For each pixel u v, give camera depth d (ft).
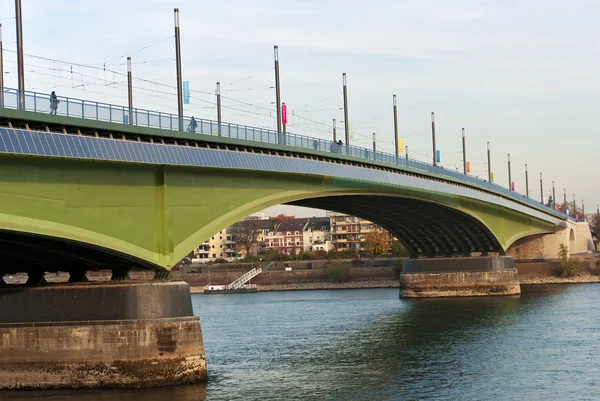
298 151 214.48
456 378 177.06
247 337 257.75
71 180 147.43
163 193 164.25
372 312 335.88
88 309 159.43
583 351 209.46
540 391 162.91
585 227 641.81
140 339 157.38
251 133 195.93
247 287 553.23
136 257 158.92
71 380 157.58
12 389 158.81
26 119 137.18
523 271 530.68
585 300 362.33
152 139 163.53
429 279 405.80
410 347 224.94
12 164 137.69
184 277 600.80
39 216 141.79
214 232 178.91
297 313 346.95
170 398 149.79
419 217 363.15
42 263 168.66
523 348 217.36
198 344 164.04
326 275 570.46
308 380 174.40
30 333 159.74
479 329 261.24
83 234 148.66
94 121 148.97
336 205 308.19
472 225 387.55
